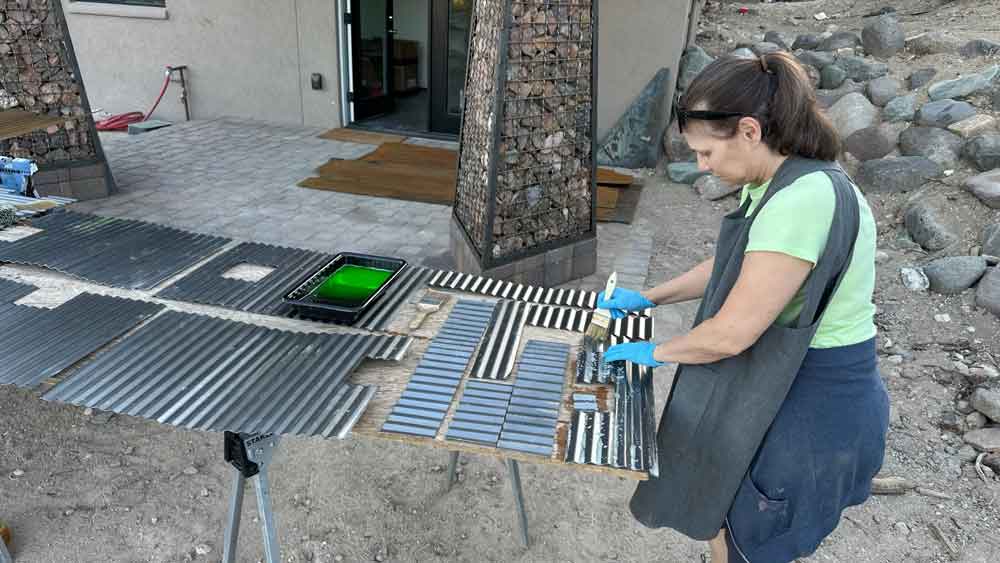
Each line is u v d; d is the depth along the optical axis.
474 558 2.58
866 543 2.70
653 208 6.34
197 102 8.88
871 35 7.55
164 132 8.14
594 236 4.78
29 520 2.63
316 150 7.66
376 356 1.83
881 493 2.96
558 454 1.52
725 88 1.45
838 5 10.40
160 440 3.12
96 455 3.00
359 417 1.60
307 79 8.46
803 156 1.50
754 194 1.59
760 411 1.61
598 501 2.89
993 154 5.28
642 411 1.69
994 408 3.32
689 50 7.80
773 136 1.47
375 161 7.33
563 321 2.11
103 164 5.87
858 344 1.62
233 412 1.56
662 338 4.13
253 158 7.28
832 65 7.27
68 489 2.80
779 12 10.45
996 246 4.55
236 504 2.02
